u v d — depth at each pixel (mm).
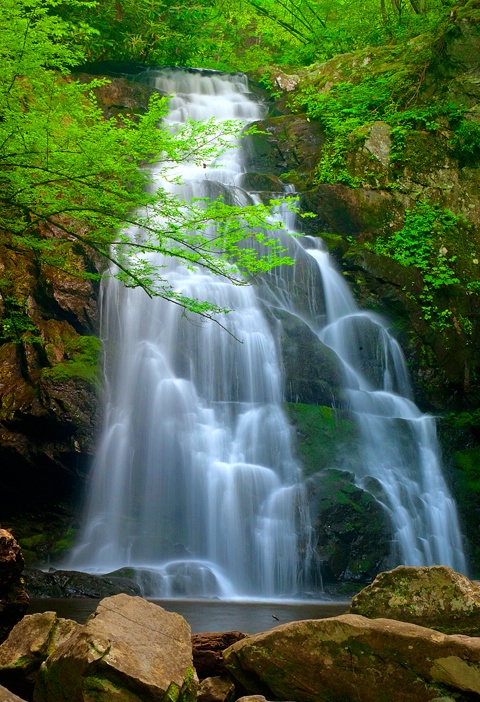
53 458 13836
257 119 24547
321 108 23031
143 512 13719
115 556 13305
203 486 13766
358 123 21953
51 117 10516
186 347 15477
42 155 10039
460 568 14977
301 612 9609
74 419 13789
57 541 13742
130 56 26219
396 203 20562
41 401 13922
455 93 21688
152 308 15688
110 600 4055
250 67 30328
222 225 10977
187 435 14234
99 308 15625
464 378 18938
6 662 4062
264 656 4094
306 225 19938
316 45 28094
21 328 14188
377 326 18328
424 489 15664
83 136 10148
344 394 16484
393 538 13734
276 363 16109
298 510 13320
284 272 18125
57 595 10383
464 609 4367
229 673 4297
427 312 19000
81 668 3520
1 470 14250
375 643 3871
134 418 14438
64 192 10766
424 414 17938
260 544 13133
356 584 13008
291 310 17812
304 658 4004
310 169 21969
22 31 10039
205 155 11227
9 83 10164
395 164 20906
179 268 16688
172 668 3723
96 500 13820
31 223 11141
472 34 21719
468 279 19906
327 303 18547
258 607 10258
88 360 14711
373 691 3830
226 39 31547
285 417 14953
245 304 16516
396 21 26750
